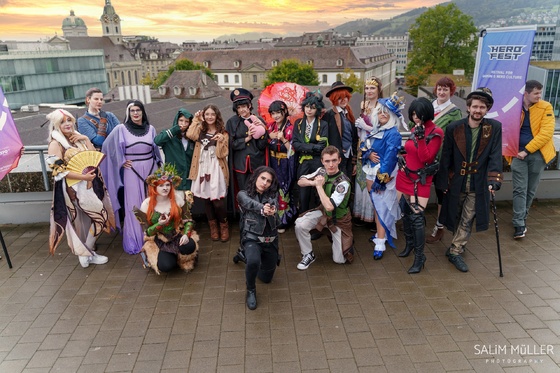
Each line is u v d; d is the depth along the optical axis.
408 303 4.05
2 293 4.34
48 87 69.38
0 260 4.99
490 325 3.71
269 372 3.23
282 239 5.45
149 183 4.46
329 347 3.48
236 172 5.39
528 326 3.69
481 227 4.47
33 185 5.93
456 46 56.38
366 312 3.93
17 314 4.00
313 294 4.24
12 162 4.64
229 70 90.56
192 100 68.62
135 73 132.38
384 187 4.73
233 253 5.09
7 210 5.81
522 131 5.13
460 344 3.49
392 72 108.12
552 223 5.66
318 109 4.91
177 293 4.29
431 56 57.06
